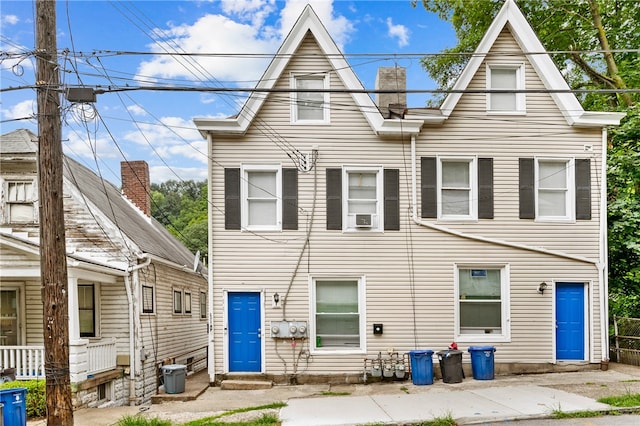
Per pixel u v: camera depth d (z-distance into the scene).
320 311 13.47
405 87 14.73
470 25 22.75
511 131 13.84
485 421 8.66
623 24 20.08
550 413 8.85
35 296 14.00
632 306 17.17
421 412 9.30
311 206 13.48
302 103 13.62
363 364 13.18
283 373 13.09
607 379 11.89
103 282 13.71
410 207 13.60
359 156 13.62
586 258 13.66
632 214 14.76
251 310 13.34
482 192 13.71
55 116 8.63
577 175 13.84
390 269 13.45
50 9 8.66
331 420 8.99
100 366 12.88
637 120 15.43
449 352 12.47
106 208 15.56
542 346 13.45
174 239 24.84
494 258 13.59
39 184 8.58
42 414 11.12
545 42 21.30
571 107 13.74
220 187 13.43
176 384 12.04
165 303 17.05
